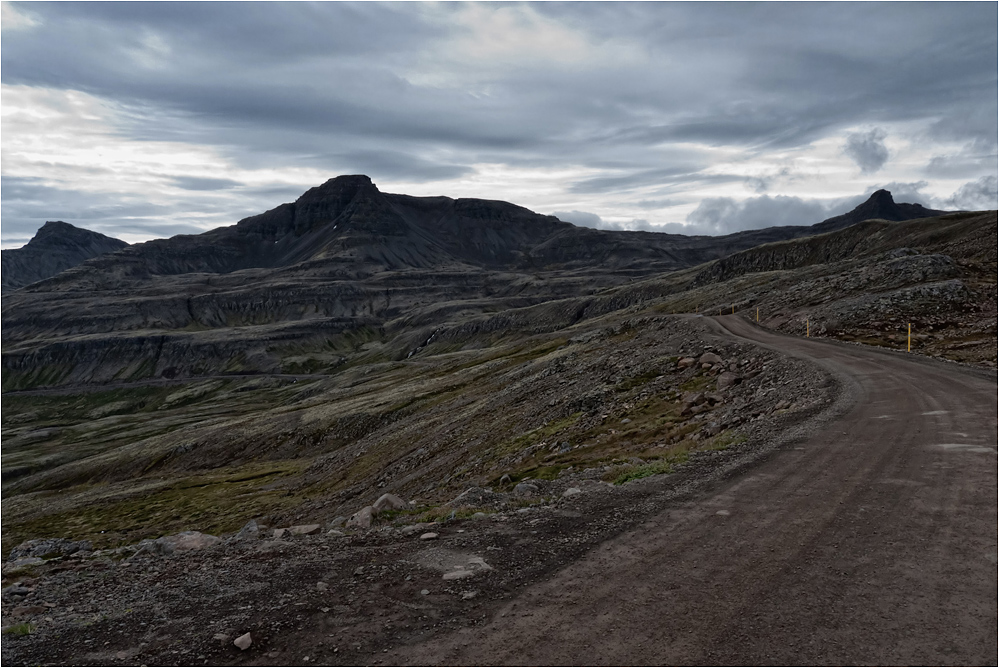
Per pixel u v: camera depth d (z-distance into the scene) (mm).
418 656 5660
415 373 152250
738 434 19969
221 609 7348
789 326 55375
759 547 8172
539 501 12539
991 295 47000
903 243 141000
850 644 5430
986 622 5703
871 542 8117
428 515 12680
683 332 60469
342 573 8383
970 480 10992
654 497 11508
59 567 11672
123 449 133375
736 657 5293
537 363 80125
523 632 6020
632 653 5449
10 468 147000
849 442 15570
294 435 104812
